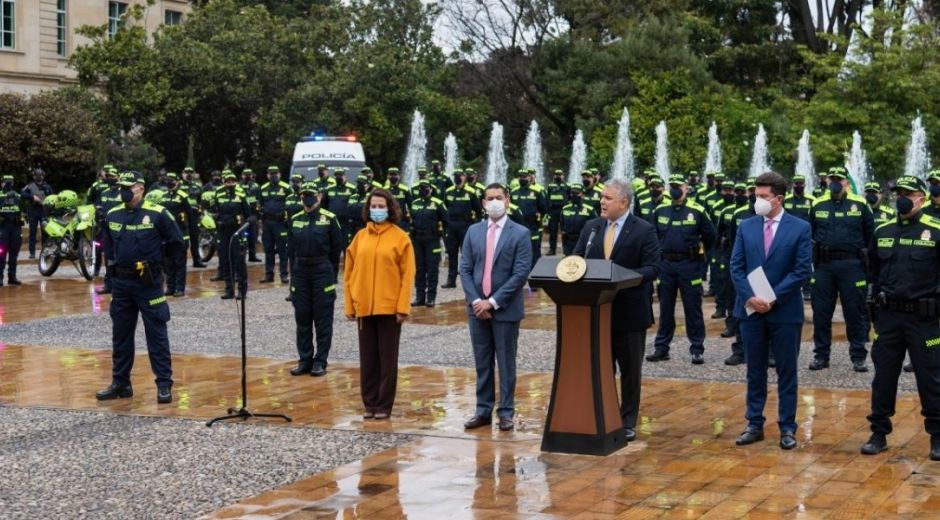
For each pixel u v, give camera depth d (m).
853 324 13.12
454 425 10.18
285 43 43.19
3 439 9.69
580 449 8.99
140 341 15.57
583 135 44.16
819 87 42.94
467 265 10.20
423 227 19.67
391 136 42.88
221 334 16.27
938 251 8.80
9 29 46.44
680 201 13.70
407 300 10.43
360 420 10.42
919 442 9.40
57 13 48.25
